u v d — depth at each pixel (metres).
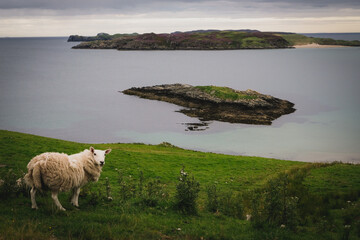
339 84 139.12
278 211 13.22
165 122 72.94
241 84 139.00
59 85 136.75
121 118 77.00
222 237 11.07
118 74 177.38
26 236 9.07
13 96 108.06
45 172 11.38
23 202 12.54
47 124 70.69
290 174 26.97
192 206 14.25
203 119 75.06
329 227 13.12
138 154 33.12
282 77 165.62
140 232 10.77
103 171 24.39
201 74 177.12
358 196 18.86
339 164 31.50
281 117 77.56
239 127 68.50
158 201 14.88
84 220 11.25
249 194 18.94
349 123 71.88
